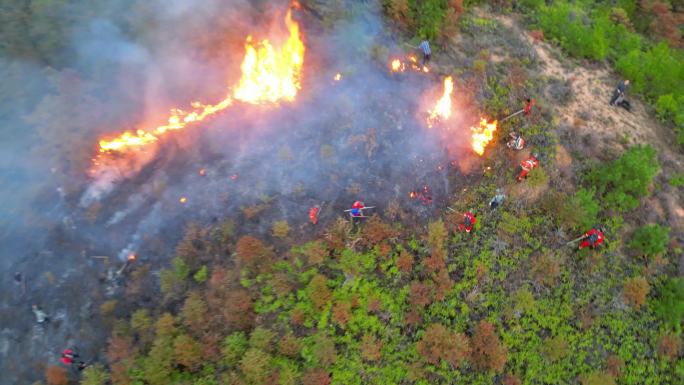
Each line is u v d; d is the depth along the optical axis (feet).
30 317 44.06
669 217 50.31
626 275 46.14
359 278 43.04
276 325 41.16
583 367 41.78
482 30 63.52
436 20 58.70
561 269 45.50
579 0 79.05
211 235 44.93
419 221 46.32
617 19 75.97
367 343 40.40
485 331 41.04
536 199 48.42
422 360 40.68
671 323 44.06
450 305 42.91
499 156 50.21
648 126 58.39
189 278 43.37
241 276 42.75
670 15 78.02
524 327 42.70
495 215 47.19
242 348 40.04
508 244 45.93
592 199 49.65
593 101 58.75
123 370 39.58
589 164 51.67
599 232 45.91
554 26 66.64
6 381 42.78
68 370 41.81
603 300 44.62
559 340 41.60
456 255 45.06
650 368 42.42
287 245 44.39
